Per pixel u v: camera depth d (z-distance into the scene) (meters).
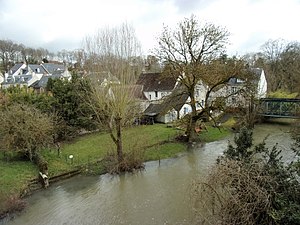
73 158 25.75
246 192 9.59
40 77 78.25
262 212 9.63
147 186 20.03
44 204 17.84
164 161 25.45
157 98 47.78
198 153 27.39
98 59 25.42
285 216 9.09
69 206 17.50
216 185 10.12
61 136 32.19
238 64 29.86
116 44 25.44
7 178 20.33
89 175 22.62
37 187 20.41
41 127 24.38
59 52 128.38
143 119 42.06
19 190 19.02
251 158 11.69
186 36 29.00
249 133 12.66
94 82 24.39
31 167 23.11
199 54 29.42
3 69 97.31
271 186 9.73
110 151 25.94
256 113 36.75
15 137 23.53
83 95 31.94
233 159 11.30
